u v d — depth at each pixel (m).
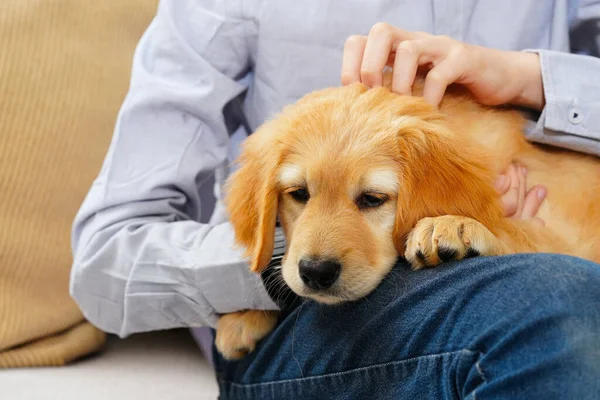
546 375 0.71
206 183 1.83
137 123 1.54
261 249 1.18
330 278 1.06
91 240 1.43
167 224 1.44
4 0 1.72
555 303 0.75
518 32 1.61
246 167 1.28
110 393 1.43
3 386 1.45
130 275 1.36
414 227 1.09
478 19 1.62
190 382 1.53
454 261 0.99
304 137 1.18
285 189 1.19
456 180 1.11
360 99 1.21
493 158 1.21
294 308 1.28
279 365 1.17
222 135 1.65
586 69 1.35
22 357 1.57
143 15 1.95
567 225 1.28
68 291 1.70
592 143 1.34
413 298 0.94
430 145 1.12
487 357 0.77
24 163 1.66
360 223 1.11
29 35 1.72
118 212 1.47
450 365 0.84
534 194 1.29
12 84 1.67
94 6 1.85
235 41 1.65
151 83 1.58
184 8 1.71
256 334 1.31
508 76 1.32
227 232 1.35
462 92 1.34
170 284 1.34
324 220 1.10
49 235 1.68
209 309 1.35
